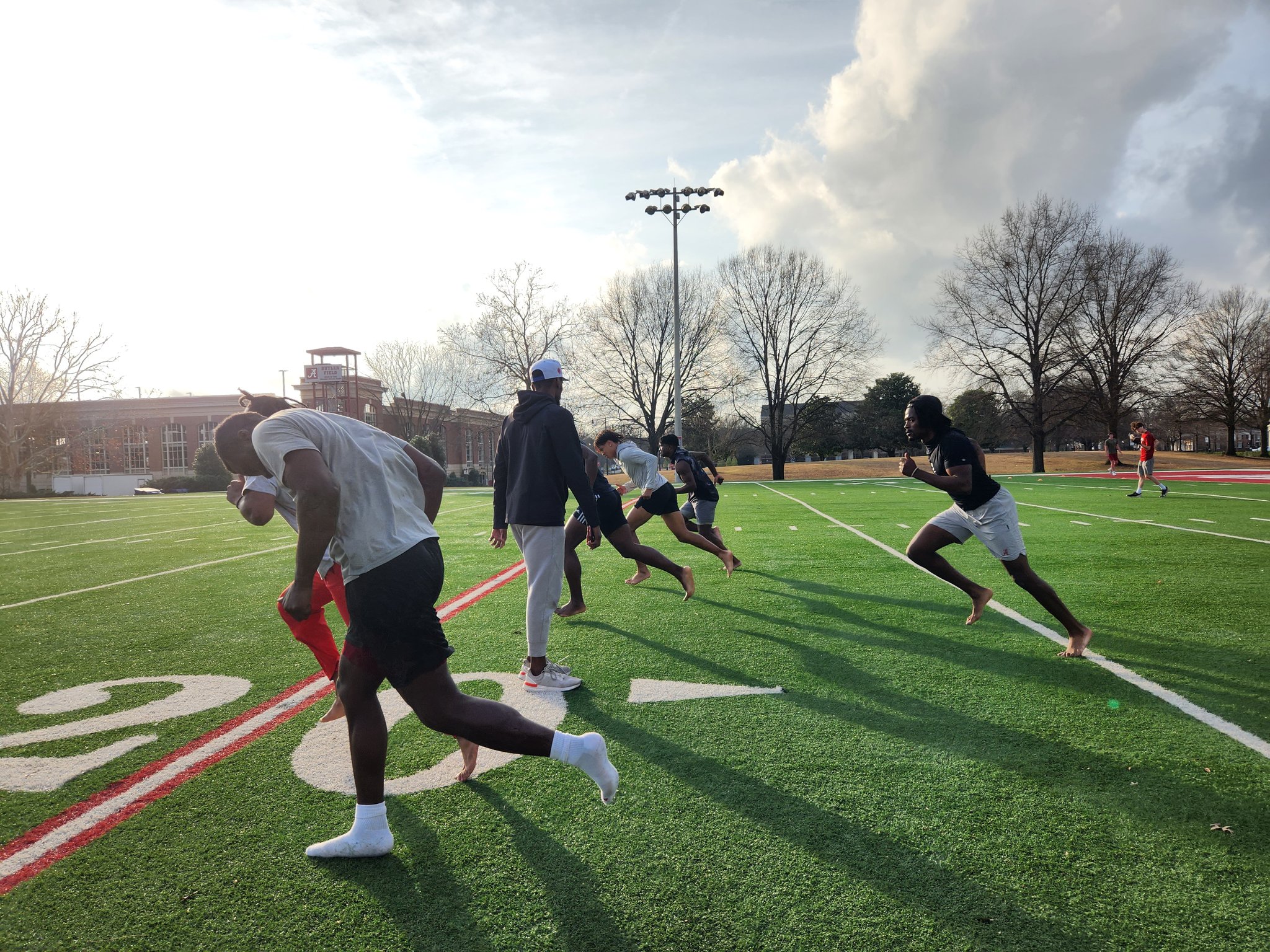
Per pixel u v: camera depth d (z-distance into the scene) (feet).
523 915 6.48
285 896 6.86
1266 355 158.92
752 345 136.87
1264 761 9.36
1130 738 10.18
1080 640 14.11
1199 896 6.57
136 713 12.09
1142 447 58.13
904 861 7.21
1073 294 125.08
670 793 8.78
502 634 16.97
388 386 198.18
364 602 7.12
